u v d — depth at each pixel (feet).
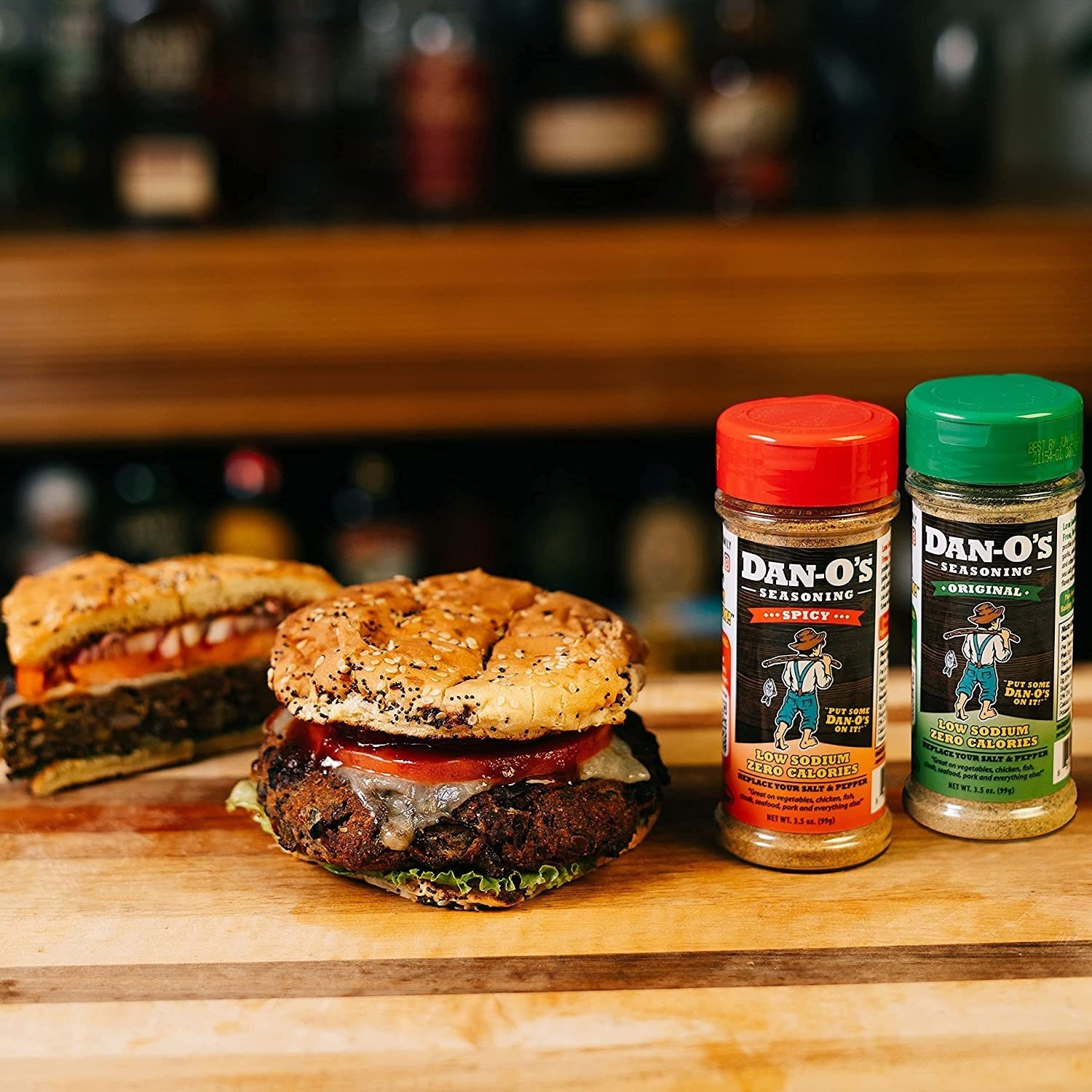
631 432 3.99
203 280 3.43
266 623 2.61
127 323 3.45
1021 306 3.42
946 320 3.43
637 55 3.59
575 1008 2.11
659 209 3.54
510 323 3.45
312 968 2.18
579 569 3.72
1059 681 2.33
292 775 2.29
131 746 2.56
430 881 2.24
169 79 3.35
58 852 2.39
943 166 3.45
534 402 3.49
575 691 2.20
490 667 2.23
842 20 3.60
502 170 3.69
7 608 2.53
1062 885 2.29
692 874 2.32
